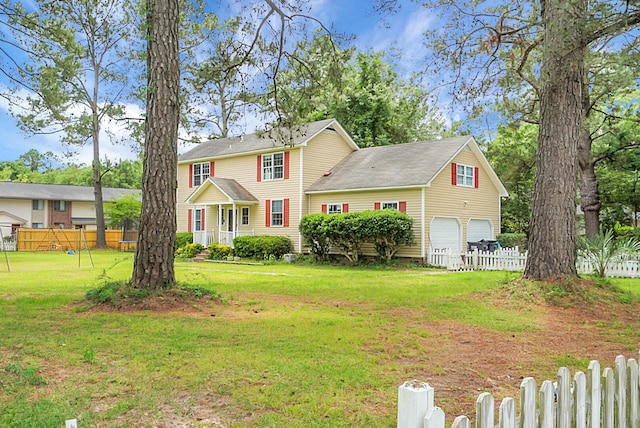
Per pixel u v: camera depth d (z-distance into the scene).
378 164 22.81
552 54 8.73
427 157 21.47
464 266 18.48
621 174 23.03
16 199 40.19
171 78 8.84
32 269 17.94
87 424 3.43
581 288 8.97
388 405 3.86
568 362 5.21
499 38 10.20
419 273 16.44
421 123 33.28
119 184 61.28
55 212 42.16
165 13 8.82
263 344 5.80
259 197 25.16
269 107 12.28
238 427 3.43
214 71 11.66
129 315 7.58
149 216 8.73
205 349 5.54
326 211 22.77
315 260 21.50
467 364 5.12
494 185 24.09
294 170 23.48
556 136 9.43
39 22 12.78
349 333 6.46
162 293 8.51
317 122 24.91
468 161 22.45
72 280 13.57
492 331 6.78
